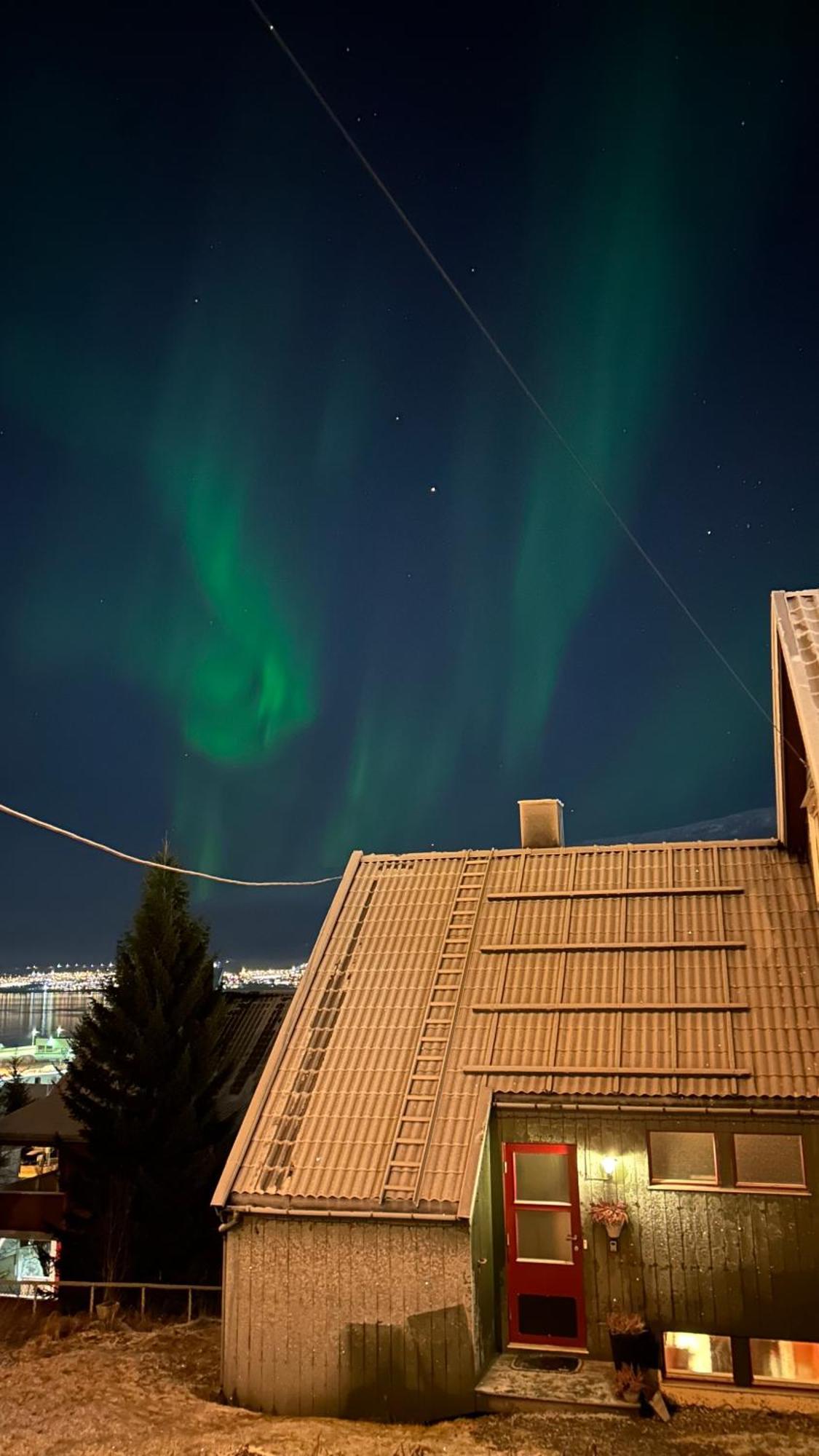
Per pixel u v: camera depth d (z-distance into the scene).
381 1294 11.29
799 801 14.43
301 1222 11.71
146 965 23.34
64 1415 11.45
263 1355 11.56
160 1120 21.70
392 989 14.39
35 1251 25.89
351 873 16.98
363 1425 10.88
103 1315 15.87
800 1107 11.15
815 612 12.79
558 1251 11.97
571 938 14.42
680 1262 11.38
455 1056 12.96
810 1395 10.77
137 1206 20.94
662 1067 11.92
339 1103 12.78
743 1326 11.02
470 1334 10.95
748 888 14.55
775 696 13.52
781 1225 11.14
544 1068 12.32
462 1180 11.32
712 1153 11.64
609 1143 11.88
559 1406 10.71
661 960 13.65
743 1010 12.50
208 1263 21.22
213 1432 10.79
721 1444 9.97
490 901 15.61
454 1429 10.57
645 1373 10.95
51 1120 26.14
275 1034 28.02
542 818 17.36
